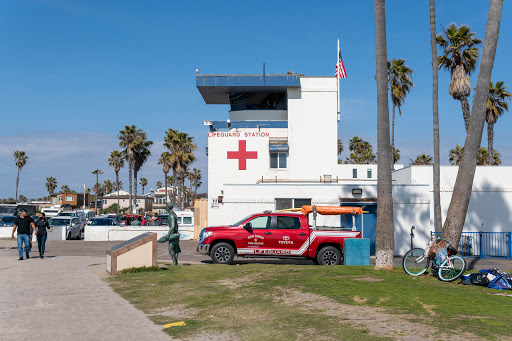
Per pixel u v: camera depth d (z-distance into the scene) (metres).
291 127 35.53
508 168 28.33
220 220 33.28
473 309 8.72
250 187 25.36
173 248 16.30
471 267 17.97
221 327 7.75
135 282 12.70
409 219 24.30
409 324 7.43
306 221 17.62
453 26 32.22
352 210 19.11
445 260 12.73
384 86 14.71
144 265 14.66
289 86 35.75
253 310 8.92
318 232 17.47
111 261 14.12
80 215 46.59
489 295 10.57
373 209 24.25
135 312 9.07
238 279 12.88
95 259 19.06
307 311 8.59
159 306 9.69
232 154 34.19
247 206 25.31
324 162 35.28
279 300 9.73
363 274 13.24
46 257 20.11
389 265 14.39
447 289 11.20
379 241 14.55
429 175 28.48
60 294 11.06
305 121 35.66
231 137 34.28
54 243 31.00
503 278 11.68
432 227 28.09
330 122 35.69
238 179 34.09
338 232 17.52
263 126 36.31
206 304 9.73
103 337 7.22
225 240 17.42
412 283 11.92
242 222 17.67
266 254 17.28
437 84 24.20
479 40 31.53
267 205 25.27
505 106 42.09
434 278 12.85
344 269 14.43
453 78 32.38
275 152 34.72
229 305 9.52
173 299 10.41
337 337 6.79
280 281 11.99
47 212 57.31
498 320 7.77
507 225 28.17
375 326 7.35
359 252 17.00
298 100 35.91
